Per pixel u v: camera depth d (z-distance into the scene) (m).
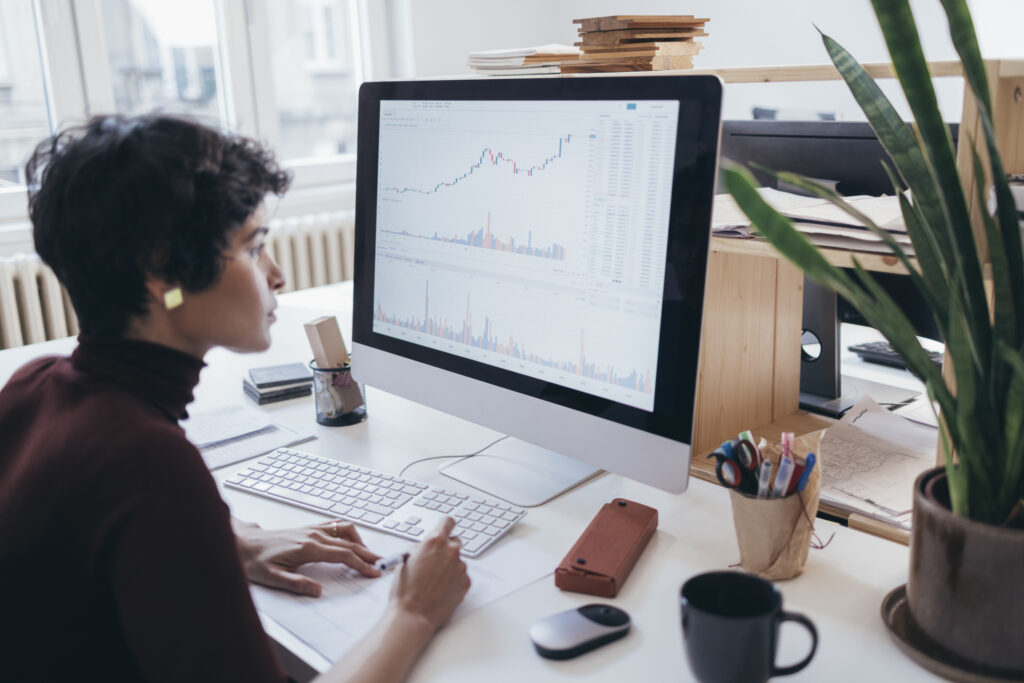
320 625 0.80
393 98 1.14
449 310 1.11
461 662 0.73
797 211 1.04
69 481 0.64
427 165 1.11
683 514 0.98
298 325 1.82
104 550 0.64
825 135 1.37
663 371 0.87
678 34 1.32
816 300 1.34
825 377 1.38
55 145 0.73
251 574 0.88
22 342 2.53
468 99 1.04
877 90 0.73
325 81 3.32
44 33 2.58
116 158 0.68
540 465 1.11
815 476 0.83
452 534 0.93
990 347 0.69
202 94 3.01
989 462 0.69
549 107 0.95
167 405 0.72
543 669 0.72
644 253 0.88
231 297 0.75
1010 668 0.67
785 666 0.67
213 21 2.98
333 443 1.21
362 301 1.24
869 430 1.18
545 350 0.99
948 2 0.63
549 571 0.87
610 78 0.88
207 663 0.62
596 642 0.74
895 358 1.56
